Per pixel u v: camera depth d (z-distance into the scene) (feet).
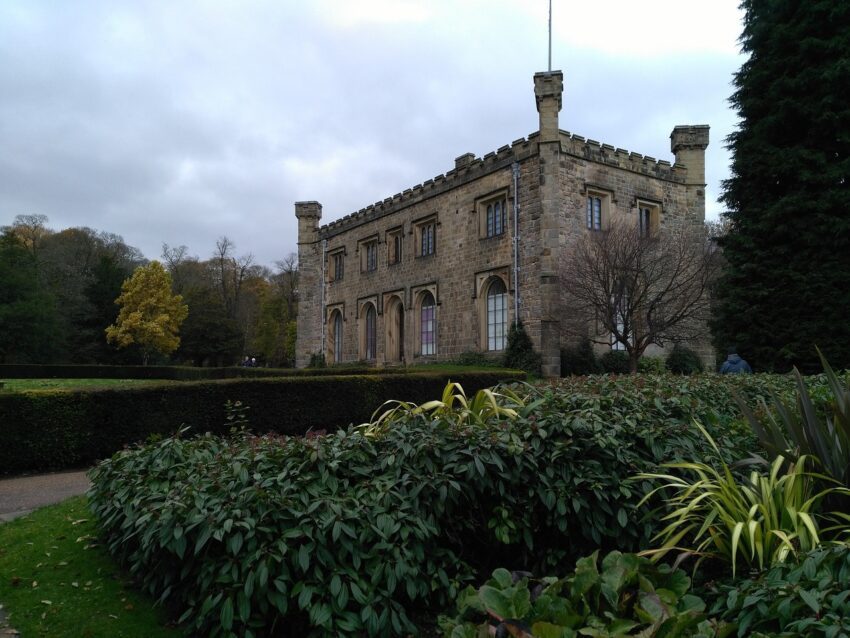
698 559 14.11
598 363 81.97
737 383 29.27
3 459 35.19
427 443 15.96
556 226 79.66
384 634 12.96
